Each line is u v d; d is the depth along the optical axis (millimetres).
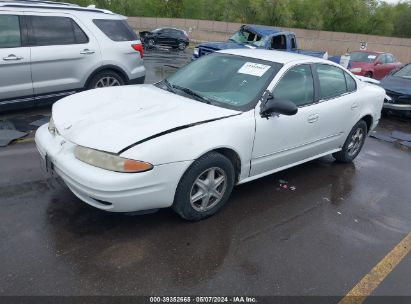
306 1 39656
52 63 6297
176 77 4668
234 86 4145
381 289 3051
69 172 3164
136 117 3471
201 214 3654
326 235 3713
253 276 3031
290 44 12609
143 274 2934
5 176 4242
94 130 3283
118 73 7250
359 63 15016
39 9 6238
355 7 38438
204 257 3191
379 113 5824
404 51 30266
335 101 4863
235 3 39438
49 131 3734
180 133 3293
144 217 3662
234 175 3838
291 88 4289
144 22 37188
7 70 5863
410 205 4535
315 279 3076
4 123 5941
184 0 43688
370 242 3670
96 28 6867
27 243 3158
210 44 11914
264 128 3912
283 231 3697
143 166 3072
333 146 5180
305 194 4527
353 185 4941
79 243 3217
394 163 5961
